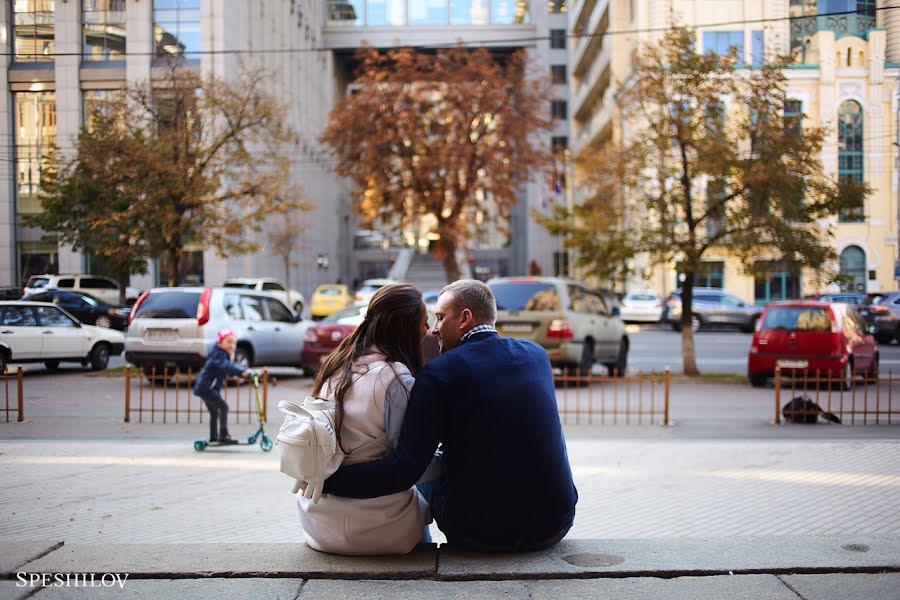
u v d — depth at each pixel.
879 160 40.88
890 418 10.92
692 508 6.09
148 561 3.81
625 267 18.48
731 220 17.31
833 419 11.00
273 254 44.22
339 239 66.50
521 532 3.78
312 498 3.68
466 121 26.08
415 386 3.67
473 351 3.78
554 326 14.88
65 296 27.08
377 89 25.77
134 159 19.88
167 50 34.44
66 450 8.51
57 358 17.11
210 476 7.38
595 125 51.31
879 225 41.31
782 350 15.16
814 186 16.97
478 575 3.63
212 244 20.69
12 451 8.41
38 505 6.16
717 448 8.66
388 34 65.00
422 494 4.16
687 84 17.30
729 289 41.53
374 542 3.79
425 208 26.53
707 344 27.02
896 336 27.83
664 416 11.02
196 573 3.67
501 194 26.34
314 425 3.57
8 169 34.78
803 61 40.84
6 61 34.53
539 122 26.97
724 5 39.19
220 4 35.31
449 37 65.75
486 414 3.66
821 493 6.46
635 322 39.19
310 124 55.31
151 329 14.97
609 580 3.64
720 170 16.59
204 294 15.23
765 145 16.88
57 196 26.16
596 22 50.22
